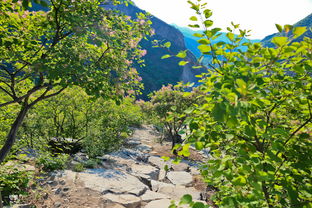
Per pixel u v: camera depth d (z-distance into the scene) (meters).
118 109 11.19
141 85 4.92
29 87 5.84
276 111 2.29
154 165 9.30
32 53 4.20
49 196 4.99
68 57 3.45
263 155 1.81
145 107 15.53
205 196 6.29
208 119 1.85
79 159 7.84
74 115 11.05
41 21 3.76
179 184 7.38
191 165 9.39
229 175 1.54
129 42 4.51
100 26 3.68
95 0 4.21
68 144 9.02
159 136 16.02
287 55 1.63
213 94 1.53
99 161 8.01
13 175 4.85
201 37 1.83
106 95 3.79
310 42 1.62
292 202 1.68
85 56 3.78
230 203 1.43
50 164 6.36
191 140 1.70
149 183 7.13
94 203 5.07
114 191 5.74
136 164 8.88
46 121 9.77
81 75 3.45
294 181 1.97
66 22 3.71
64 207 4.70
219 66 1.91
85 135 9.70
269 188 1.94
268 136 1.59
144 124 20.89
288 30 1.41
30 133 8.61
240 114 1.16
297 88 1.81
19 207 4.25
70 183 5.75
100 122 10.62
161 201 5.66
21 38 3.65
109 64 4.30
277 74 1.86
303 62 1.70
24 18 3.67
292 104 1.94
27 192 4.76
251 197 1.45
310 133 2.03
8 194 4.53
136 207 5.28
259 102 1.42
